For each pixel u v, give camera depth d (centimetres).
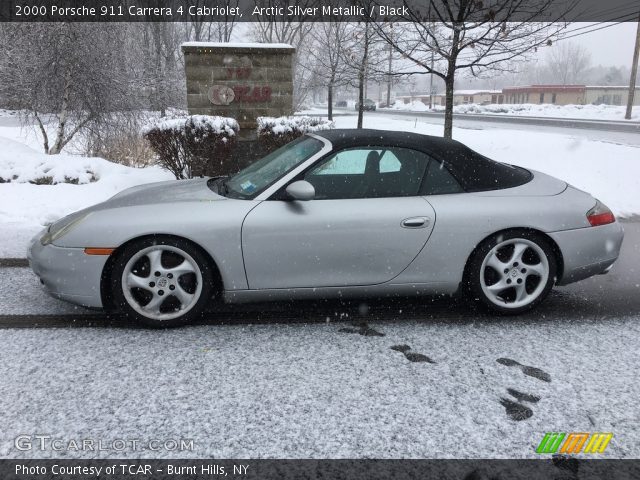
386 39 931
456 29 884
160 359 289
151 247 320
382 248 332
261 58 1133
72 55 939
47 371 273
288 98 1160
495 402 250
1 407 239
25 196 691
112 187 751
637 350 309
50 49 940
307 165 340
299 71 3228
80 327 332
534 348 310
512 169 387
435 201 340
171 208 329
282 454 209
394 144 350
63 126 977
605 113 4284
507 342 318
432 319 353
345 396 252
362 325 341
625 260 514
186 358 290
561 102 8794
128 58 1098
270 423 229
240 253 324
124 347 303
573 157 1120
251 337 320
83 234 320
